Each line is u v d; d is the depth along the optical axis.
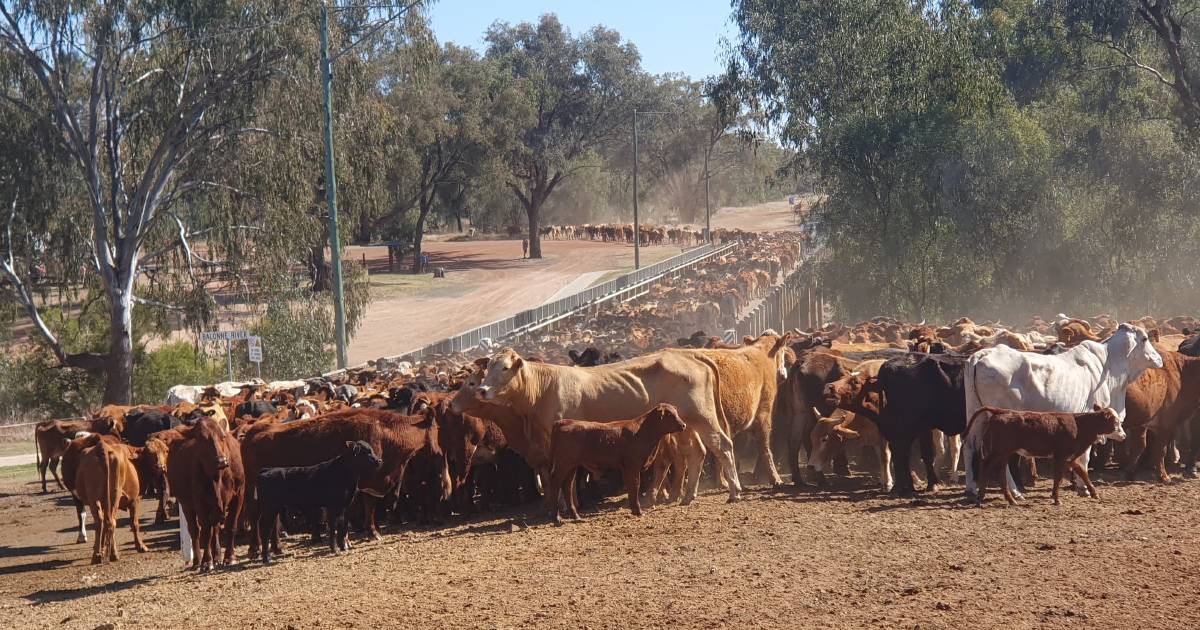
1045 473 16.23
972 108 49.28
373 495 14.99
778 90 55.69
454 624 9.84
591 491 16.53
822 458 15.78
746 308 55.84
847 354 19.12
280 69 40.94
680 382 15.41
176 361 45.91
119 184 42.16
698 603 9.98
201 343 48.16
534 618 9.85
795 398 16.55
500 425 15.48
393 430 14.99
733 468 15.52
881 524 12.90
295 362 44.50
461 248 114.75
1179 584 9.91
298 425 14.88
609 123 100.75
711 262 79.88
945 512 13.48
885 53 51.44
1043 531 12.16
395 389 19.52
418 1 41.16
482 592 10.87
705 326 46.12
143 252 46.91
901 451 14.95
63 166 40.38
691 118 119.62
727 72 57.22
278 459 14.69
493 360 14.91
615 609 9.97
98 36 39.16
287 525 16.67
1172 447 16.91
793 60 54.81
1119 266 47.41
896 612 9.44
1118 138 46.88
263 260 43.31
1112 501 13.87
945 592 9.94
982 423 14.01
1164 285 45.97
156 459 17.39
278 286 43.88
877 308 50.53
